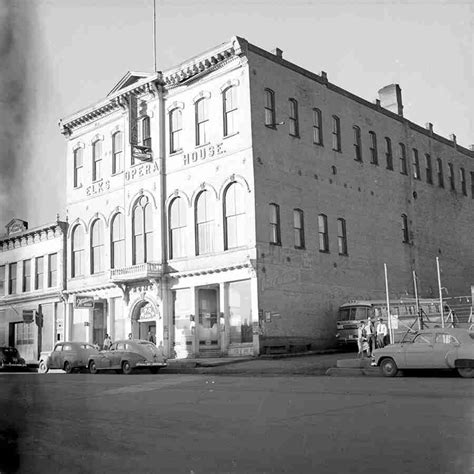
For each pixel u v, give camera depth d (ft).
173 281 113.39
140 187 120.67
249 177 102.42
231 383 57.67
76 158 136.77
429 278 138.41
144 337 119.65
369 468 18.90
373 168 130.72
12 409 14.26
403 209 136.05
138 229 121.08
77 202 134.82
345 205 121.39
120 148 127.03
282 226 106.01
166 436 25.99
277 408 35.06
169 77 116.57
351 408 33.99
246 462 20.33
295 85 114.52
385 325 88.12
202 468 19.49
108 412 34.76
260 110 106.11
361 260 122.52
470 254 151.53
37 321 137.59
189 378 67.56
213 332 110.83
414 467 18.80
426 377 60.80
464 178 156.76
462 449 21.25
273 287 102.12
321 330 109.91
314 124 118.42
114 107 127.44
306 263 109.50
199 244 110.32
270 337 99.81
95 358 91.61
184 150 114.52
